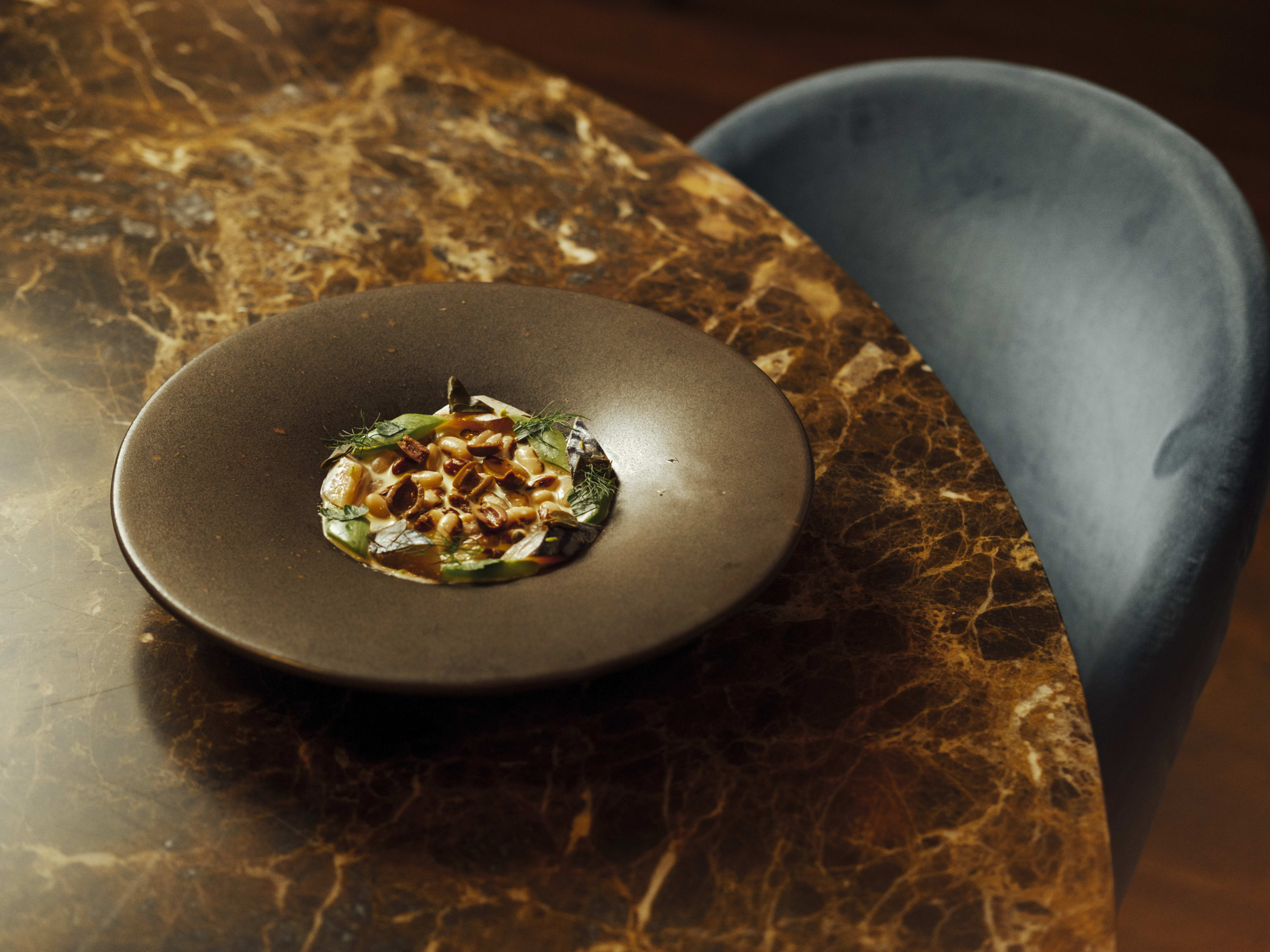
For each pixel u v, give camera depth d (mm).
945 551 754
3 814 637
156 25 1118
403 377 773
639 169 1005
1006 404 991
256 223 936
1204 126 2586
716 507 693
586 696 688
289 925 613
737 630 716
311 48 1105
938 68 1017
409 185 976
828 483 788
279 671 668
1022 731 678
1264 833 1293
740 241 947
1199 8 3068
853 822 648
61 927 609
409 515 709
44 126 1004
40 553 729
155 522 669
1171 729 819
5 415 795
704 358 760
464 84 1079
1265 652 1527
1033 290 979
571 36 2736
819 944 616
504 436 743
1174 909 1209
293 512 704
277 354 755
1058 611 726
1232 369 810
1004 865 637
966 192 1014
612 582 665
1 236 910
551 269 914
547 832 642
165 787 649
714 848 640
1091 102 955
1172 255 890
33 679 680
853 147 1051
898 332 882
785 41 2809
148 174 969
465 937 613
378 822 643
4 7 1124
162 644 697
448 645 631
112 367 828
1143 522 846
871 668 701
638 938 615
